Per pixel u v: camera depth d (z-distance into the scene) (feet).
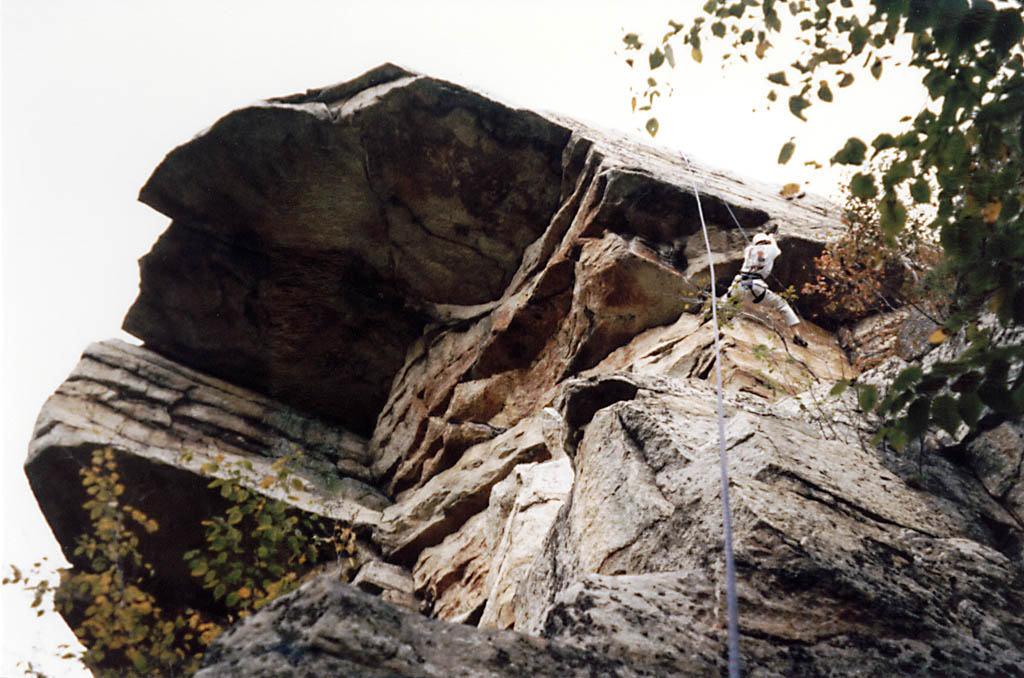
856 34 16.05
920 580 14.78
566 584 17.22
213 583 16.40
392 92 47.60
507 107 48.42
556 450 34.24
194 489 42.57
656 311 42.01
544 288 46.03
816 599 13.16
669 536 15.58
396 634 10.03
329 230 51.96
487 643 10.46
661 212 44.37
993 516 17.92
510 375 46.98
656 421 19.11
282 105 47.93
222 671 9.09
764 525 14.42
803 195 51.47
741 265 41.86
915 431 13.08
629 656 11.21
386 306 54.54
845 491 16.79
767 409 21.03
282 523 17.40
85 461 41.98
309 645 9.37
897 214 14.19
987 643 13.25
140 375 49.06
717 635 12.14
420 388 51.49
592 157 47.37
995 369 12.59
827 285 40.06
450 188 50.29
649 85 19.58
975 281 13.73
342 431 54.34
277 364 54.39
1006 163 14.48
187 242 52.54
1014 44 13.76
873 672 11.86
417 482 47.57
